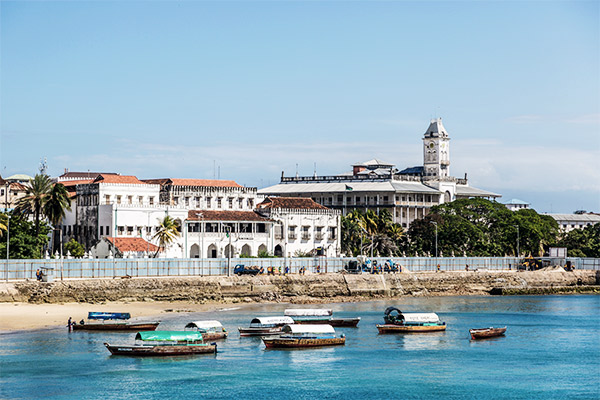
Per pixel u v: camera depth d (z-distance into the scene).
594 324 151.00
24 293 148.38
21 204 187.50
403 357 116.88
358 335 133.75
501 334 136.50
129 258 170.75
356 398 95.38
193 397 94.06
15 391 94.25
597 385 102.62
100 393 94.31
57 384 97.25
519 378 105.88
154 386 97.88
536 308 178.50
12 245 175.38
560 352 122.19
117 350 111.88
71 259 156.75
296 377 103.62
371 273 196.38
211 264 174.62
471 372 108.50
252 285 174.00
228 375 103.81
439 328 140.00
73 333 125.06
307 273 187.12
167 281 164.25
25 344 117.00
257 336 129.12
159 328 130.38
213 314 150.62
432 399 95.75
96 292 155.25
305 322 140.38
